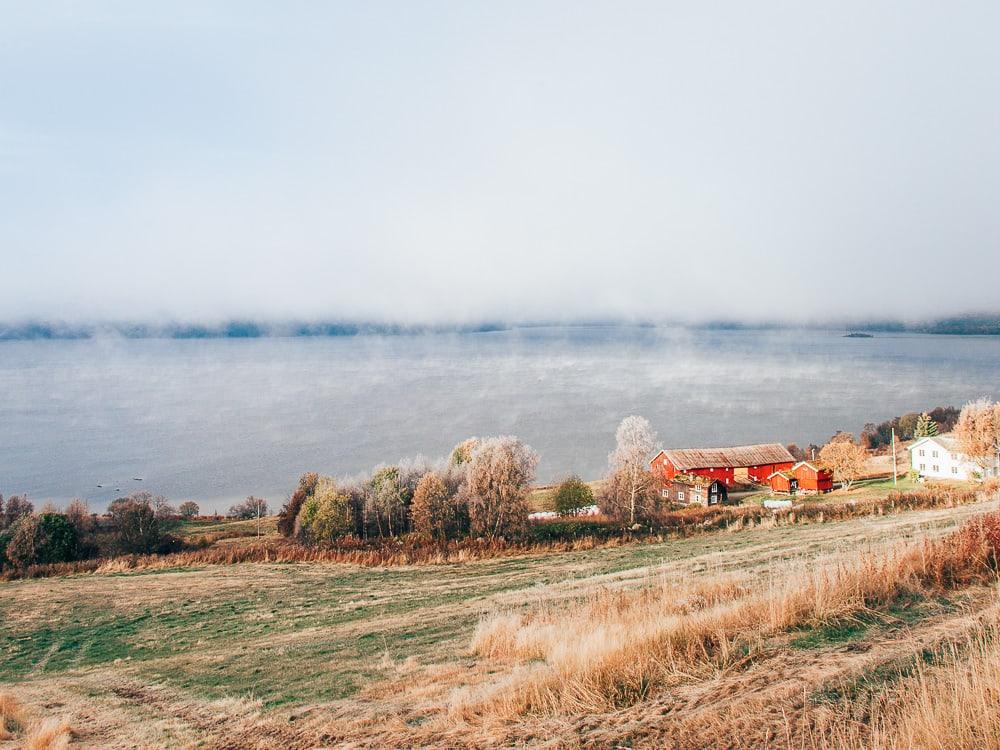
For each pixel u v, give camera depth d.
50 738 11.34
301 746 9.53
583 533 47.12
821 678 8.42
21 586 37.25
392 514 56.31
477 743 8.31
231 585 34.25
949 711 6.58
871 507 44.12
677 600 13.95
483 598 24.72
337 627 22.14
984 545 12.57
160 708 13.30
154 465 129.00
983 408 69.00
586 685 9.41
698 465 77.81
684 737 7.46
